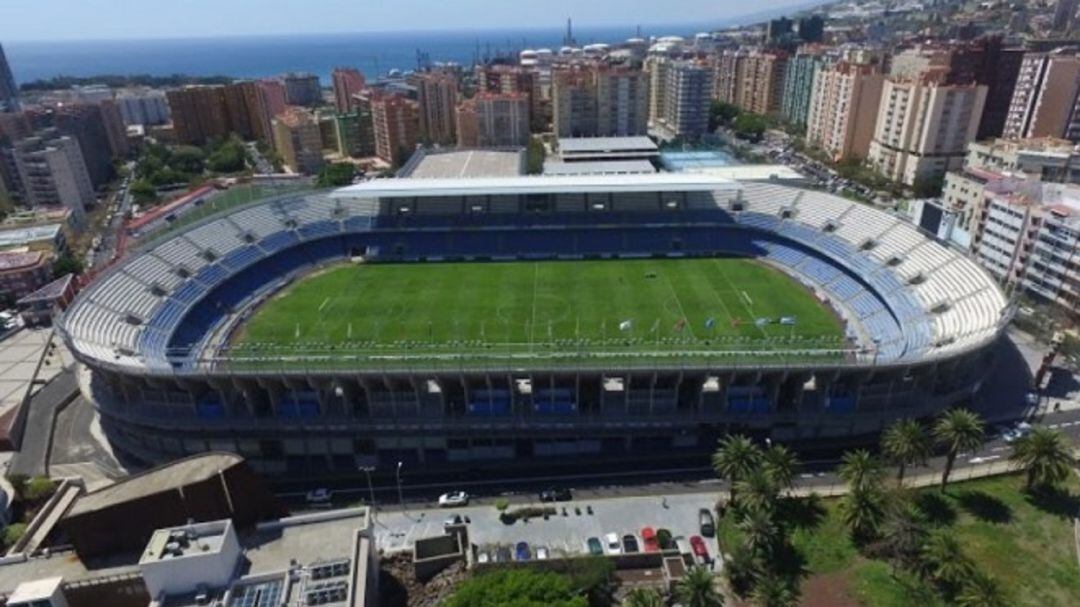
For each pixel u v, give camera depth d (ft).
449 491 255.50
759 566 204.13
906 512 215.51
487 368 269.03
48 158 645.51
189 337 359.25
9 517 238.89
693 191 493.36
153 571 164.25
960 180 460.55
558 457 275.18
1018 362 325.62
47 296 418.51
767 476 219.61
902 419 266.16
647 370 265.75
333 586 168.96
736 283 419.33
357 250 479.00
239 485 188.96
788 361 274.98
